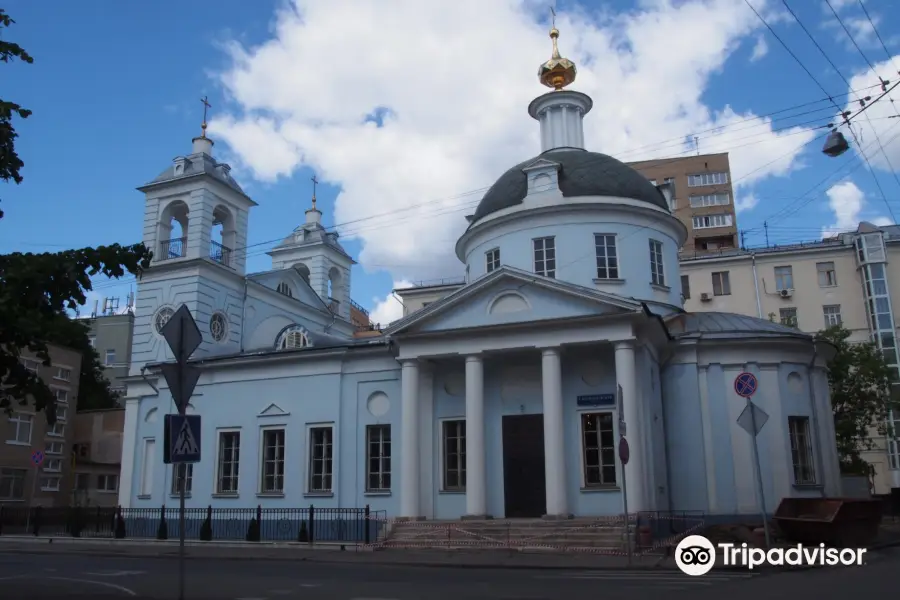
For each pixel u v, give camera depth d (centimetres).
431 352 2436
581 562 1788
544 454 2372
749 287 5247
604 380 2372
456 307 2428
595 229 2744
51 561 1981
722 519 2422
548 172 2820
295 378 2816
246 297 3562
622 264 2725
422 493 2477
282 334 3156
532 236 2789
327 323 4266
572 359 2422
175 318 1075
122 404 5938
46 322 938
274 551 2236
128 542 2627
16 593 1285
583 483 2319
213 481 2850
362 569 1712
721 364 2559
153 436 3072
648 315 2236
